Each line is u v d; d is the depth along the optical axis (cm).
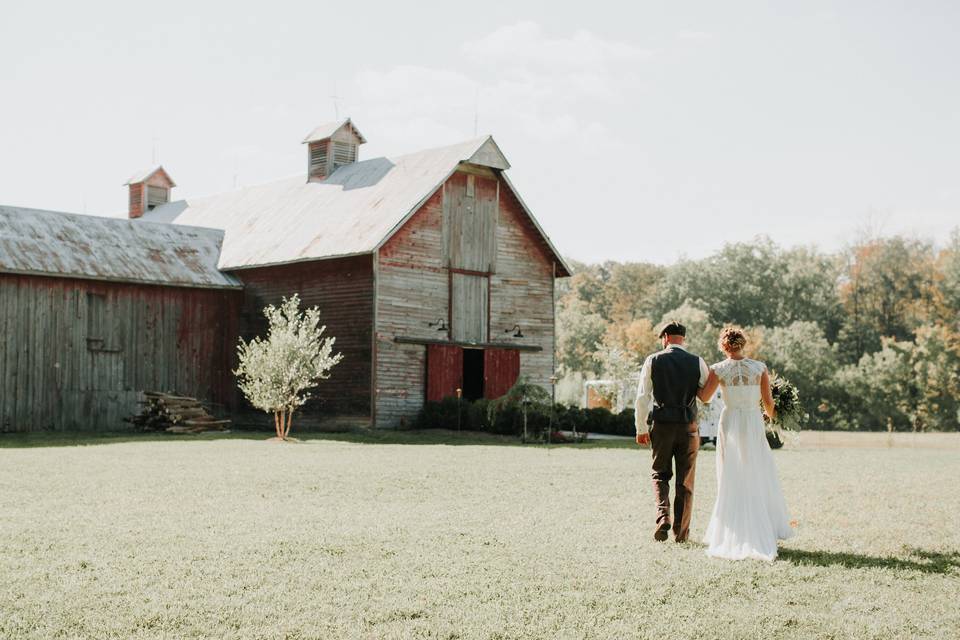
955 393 6525
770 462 904
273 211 3756
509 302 3466
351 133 3844
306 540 902
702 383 938
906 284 8088
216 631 604
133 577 744
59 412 3036
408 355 3133
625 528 1002
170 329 3300
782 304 8581
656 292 9450
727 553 851
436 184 3153
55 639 587
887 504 1230
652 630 617
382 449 2198
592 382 4172
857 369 6900
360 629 611
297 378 2589
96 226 3394
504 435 2856
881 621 648
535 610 662
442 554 845
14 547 861
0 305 2931
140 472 1559
